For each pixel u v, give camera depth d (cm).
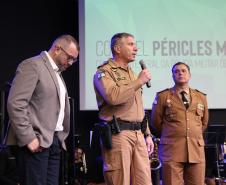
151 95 724
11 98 288
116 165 330
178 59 736
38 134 293
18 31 758
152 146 369
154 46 733
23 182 290
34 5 765
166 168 445
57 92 306
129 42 353
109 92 326
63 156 429
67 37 315
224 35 745
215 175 668
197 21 744
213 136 638
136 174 338
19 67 301
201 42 741
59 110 307
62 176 430
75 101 766
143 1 739
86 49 720
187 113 449
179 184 441
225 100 734
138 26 733
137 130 341
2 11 756
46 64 307
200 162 443
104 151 338
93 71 719
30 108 298
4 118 638
